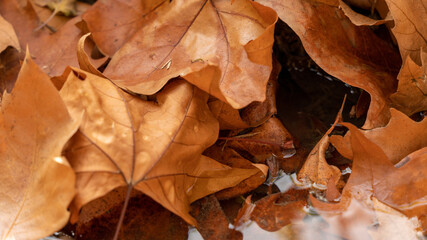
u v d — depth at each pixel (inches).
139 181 23.6
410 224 24.2
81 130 23.8
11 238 23.5
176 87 25.2
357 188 24.7
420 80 25.5
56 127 23.7
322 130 26.8
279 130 26.2
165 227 24.7
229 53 25.7
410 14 25.6
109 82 24.9
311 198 24.7
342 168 25.7
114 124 24.1
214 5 26.3
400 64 26.8
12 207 23.8
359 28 26.6
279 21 27.8
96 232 24.6
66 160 23.2
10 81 27.5
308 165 25.5
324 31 26.3
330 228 24.4
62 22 28.7
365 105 26.9
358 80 26.0
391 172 24.6
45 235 23.3
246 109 26.4
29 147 23.9
